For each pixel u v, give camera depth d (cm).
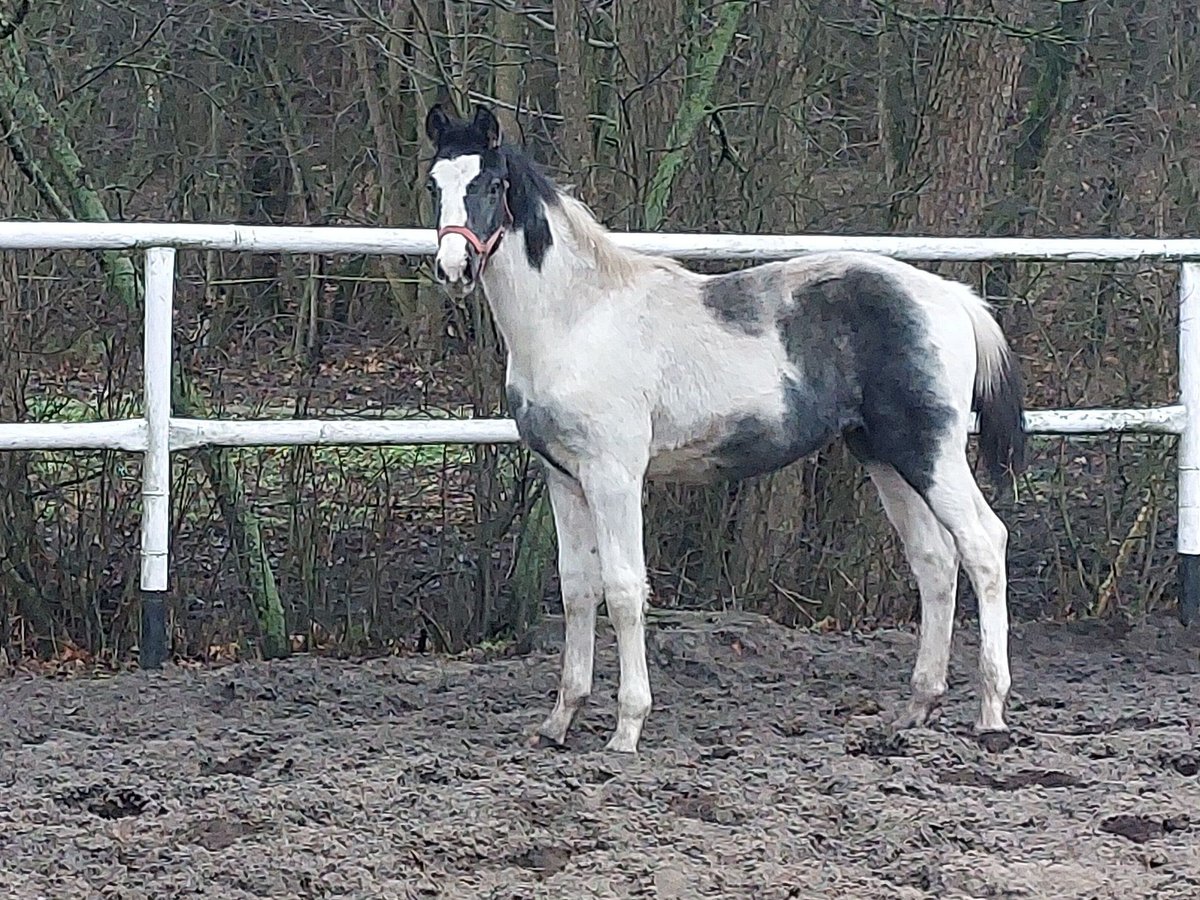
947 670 672
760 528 855
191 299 780
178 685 690
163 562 715
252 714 656
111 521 783
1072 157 1017
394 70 1059
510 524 815
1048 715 652
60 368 778
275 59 1070
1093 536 892
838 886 435
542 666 732
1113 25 1045
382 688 696
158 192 1016
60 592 788
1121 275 877
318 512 802
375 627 809
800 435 596
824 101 1016
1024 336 891
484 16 1020
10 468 777
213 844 477
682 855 457
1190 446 823
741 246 748
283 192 1068
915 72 956
